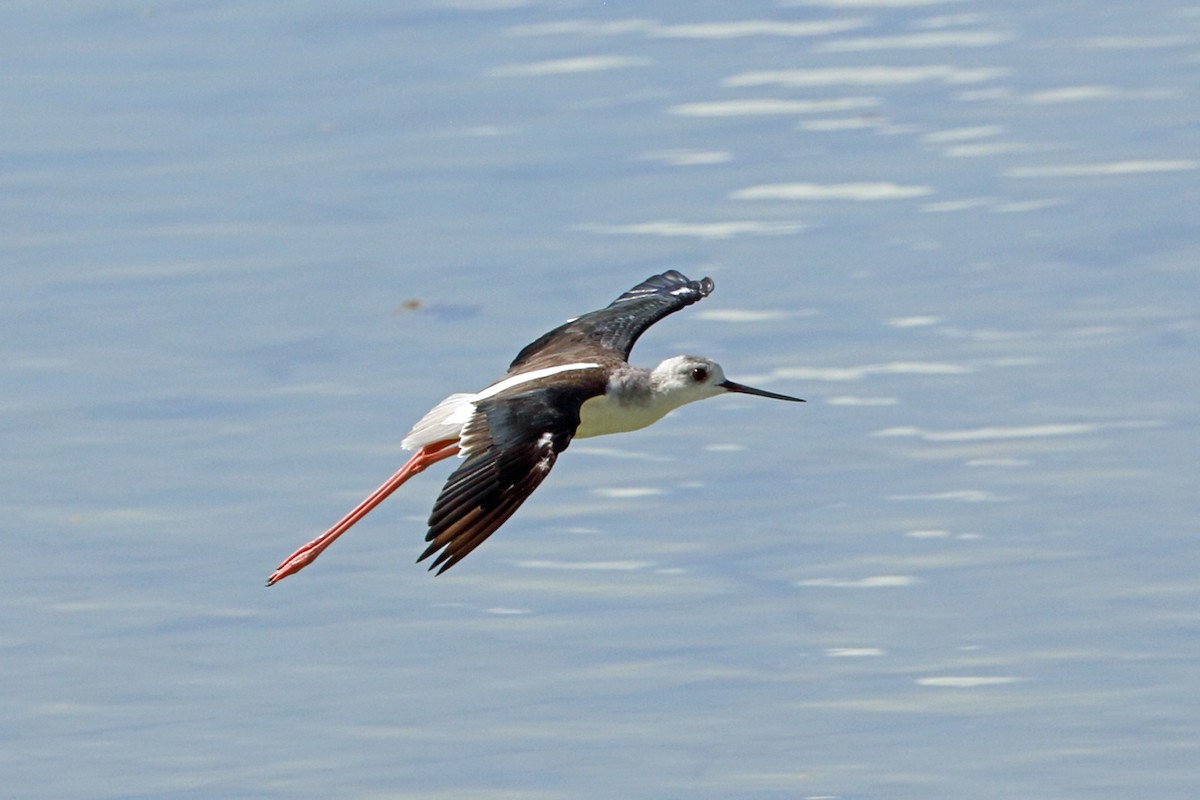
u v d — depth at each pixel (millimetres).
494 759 11625
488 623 13055
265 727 12102
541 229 19391
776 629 12805
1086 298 17469
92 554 14117
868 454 15039
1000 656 12391
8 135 22297
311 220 19828
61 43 25281
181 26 25797
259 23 25828
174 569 13914
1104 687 12039
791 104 22344
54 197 20594
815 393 16031
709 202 19859
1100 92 22266
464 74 23656
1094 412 15469
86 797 11547
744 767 11406
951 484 14500
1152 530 13719
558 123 22078
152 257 19156
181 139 22062
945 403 15750
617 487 14727
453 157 21250
